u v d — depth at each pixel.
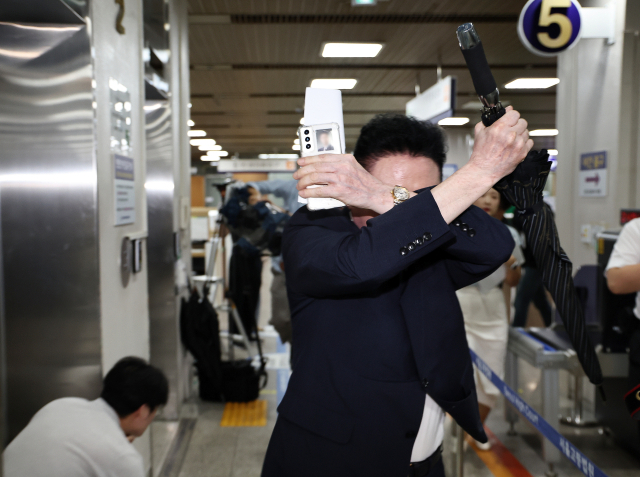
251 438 3.23
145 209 2.30
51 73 1.59
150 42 2.82
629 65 3.37
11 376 1.64
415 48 6.16
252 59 6.66
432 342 0.90
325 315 0.91
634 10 3.33
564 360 2.48
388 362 0.89
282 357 4.87
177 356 3.34
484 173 0.69
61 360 1.66
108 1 1.82
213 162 22.44
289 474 0.92
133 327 2.11
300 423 0.90
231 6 4.79
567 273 0.77
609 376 2.53
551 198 9.05
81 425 1.40
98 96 1.69
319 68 7.16
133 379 1.57
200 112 10.77
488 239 0.80
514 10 4.89
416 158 0.91
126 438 1.48
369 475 0.89
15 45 1.56
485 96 0.68
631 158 3.42
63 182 1.62
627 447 2.44
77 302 1.65
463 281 0.96
